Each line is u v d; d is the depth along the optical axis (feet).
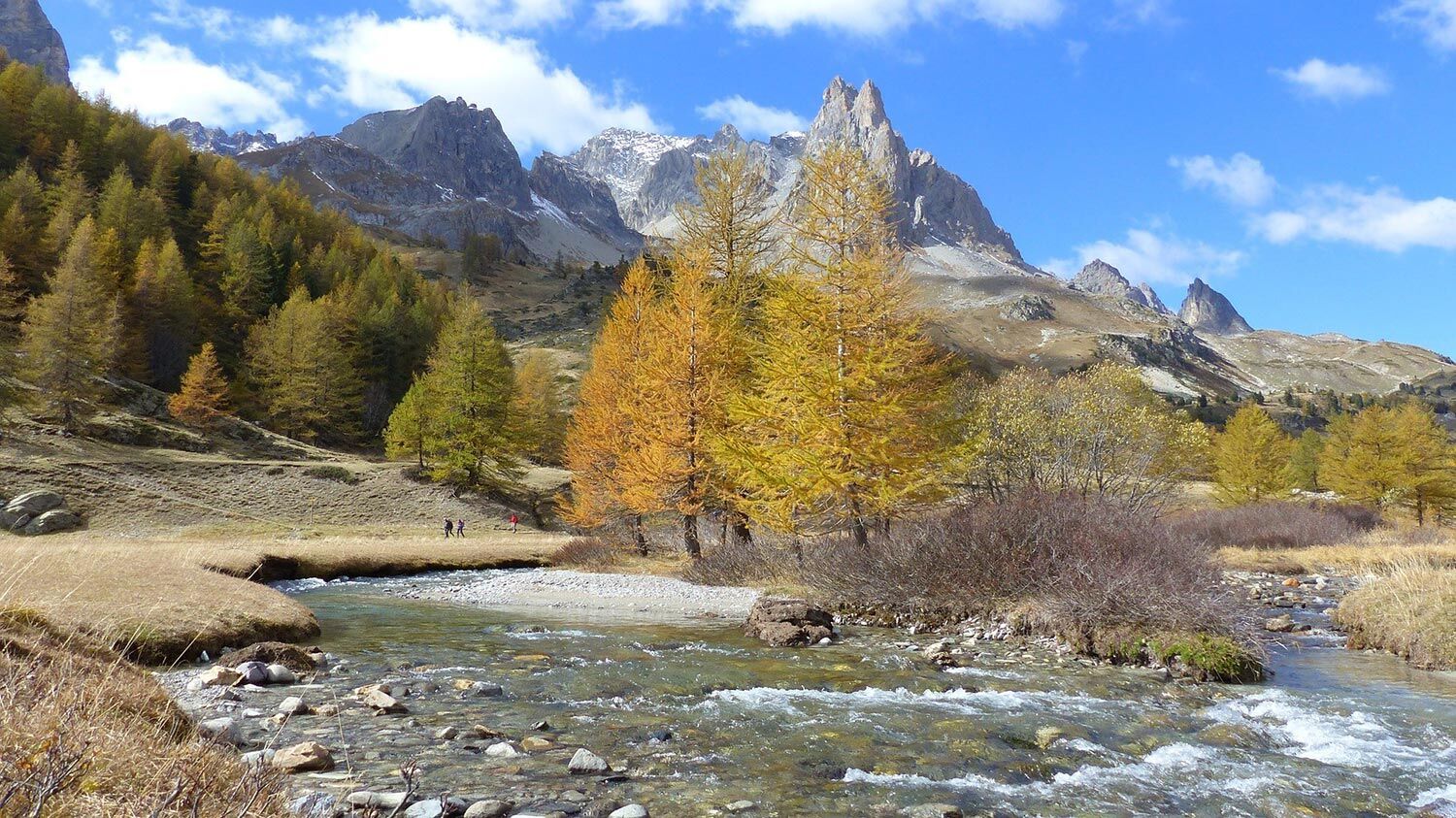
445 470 203.00
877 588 54.65
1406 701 29.86
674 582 78.54
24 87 402.11
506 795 16.92
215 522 157.07
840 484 62.18
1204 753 22.48
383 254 510.17
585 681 30.63
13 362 198.70
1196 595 39.60
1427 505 169.58
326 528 164.96
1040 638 43.93
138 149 425.69
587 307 643.04
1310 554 107.45
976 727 24.63
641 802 17.13
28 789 8.89
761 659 37.11
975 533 53.01
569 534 185.16
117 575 43.06
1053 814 17.38
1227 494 171.53
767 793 18.10
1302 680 34.32
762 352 80.48
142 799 9.89
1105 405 111.75
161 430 206.08
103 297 237.25
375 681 29.94
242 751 18.42
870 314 62.90
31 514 140.77
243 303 313.32
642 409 88.58
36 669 14.15
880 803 17.61
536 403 294.66
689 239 94.48
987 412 106.11
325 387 268.21
